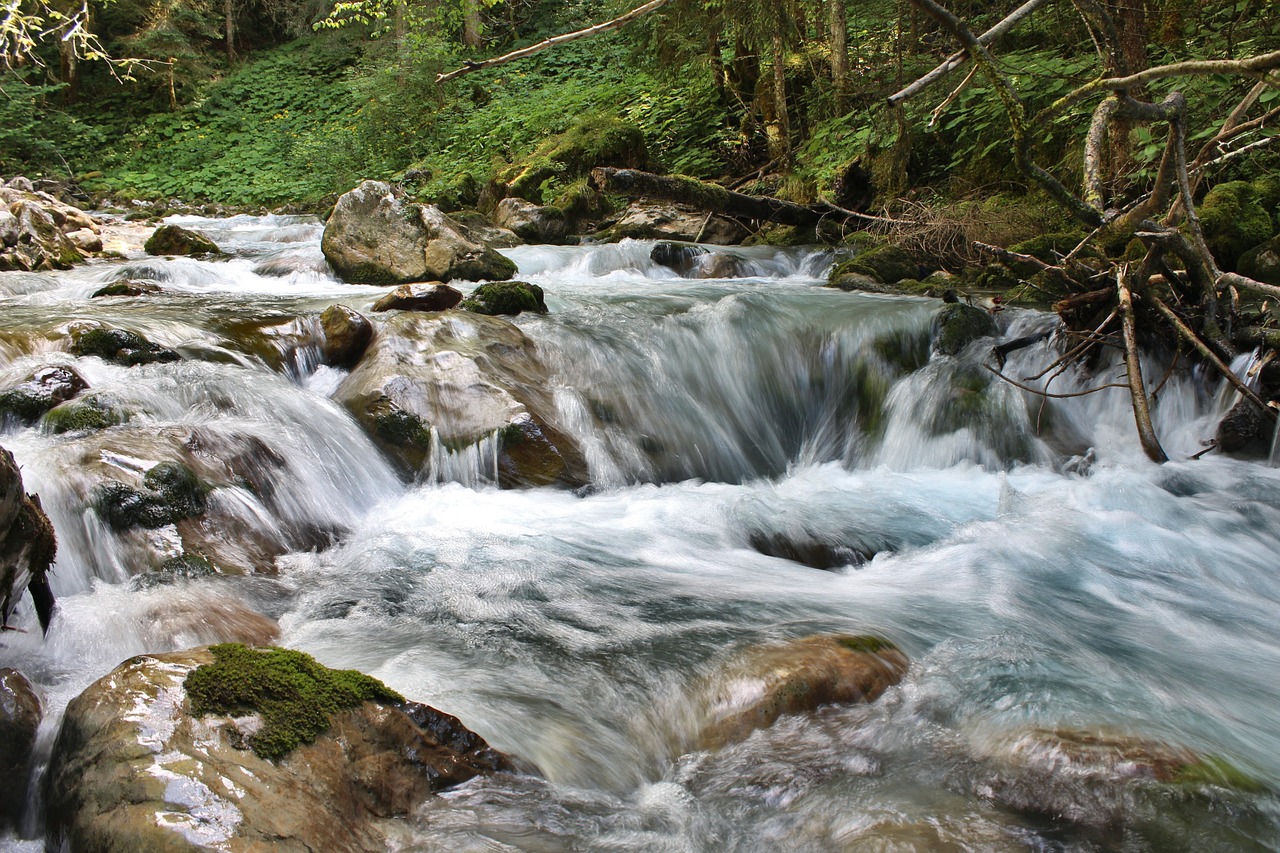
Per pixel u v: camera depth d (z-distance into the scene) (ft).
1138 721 9.48
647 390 19.98
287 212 54.49
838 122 36.68
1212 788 8.35
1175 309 19.39
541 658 10.67
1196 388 19.65
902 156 33.17
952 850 7.65
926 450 20.13
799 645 10.45
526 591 12.62
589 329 21.48
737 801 8.50
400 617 11.78
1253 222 22.57
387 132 57.47
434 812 7.98
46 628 10.27
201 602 11.38
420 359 18.49
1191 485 17.48
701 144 44.73
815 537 15.16
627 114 48.96
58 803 7.41
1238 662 11.43
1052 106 12.69
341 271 29.07
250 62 76.23
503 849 7.63
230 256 33.14
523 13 65.77
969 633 11.59
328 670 8.59
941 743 9.21
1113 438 19.94
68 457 12.98
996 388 20.42
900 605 12.50
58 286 26.61
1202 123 23.98
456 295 22.50
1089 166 14.25
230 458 14.47
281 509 14.48
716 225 37.55
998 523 15.88
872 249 29.45
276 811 7.11
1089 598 13.14
